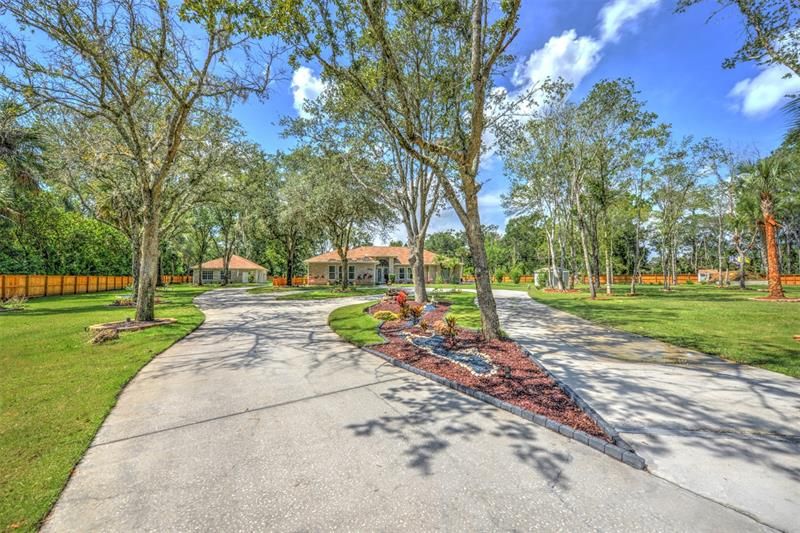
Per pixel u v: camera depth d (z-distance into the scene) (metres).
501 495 2.50
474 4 6.05
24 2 7.41
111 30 8.48
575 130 18.61
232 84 9.70
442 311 13.16
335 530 2.16
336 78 7.22
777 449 3.08
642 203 21.56
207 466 2.91
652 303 15.58
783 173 15.88
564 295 21.45
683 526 2.16
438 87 9.52
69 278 23.33
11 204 17.33
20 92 8.48
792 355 6.18
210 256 49.94
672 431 3.42
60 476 2.76
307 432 3.54
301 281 44.28
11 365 5.93
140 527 2.20
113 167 13.05
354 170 14.41
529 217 27.55
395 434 3.48
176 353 6.96
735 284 33.25
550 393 4.45
